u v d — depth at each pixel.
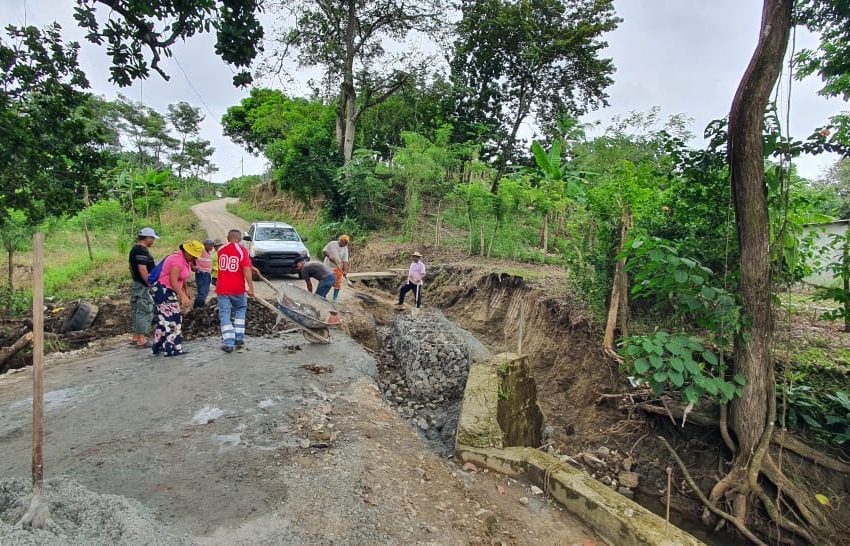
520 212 15.98
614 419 6.79
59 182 8.52
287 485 3.72
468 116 25.33
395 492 3.83
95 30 5.49
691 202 6.34
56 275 12.00
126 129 47.53
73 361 6.78
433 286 14.41
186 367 6.39
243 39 5.76
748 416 5.10
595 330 7.93
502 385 6.17
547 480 4.38
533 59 21.88
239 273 7.03
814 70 5.44
